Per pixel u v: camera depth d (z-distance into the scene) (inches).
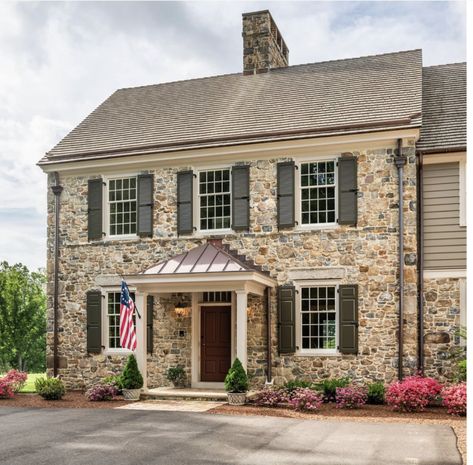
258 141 646.5
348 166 625.0
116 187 722.8
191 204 678.5
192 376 665.6
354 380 607.2
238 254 658.8
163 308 685.9
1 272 1131.9
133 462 346.9
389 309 604.1
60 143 771.4
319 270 628.7
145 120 772.6
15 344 1098.1
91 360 705.6
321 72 764.6
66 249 729.0
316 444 388.8
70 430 442.0
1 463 348.5
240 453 364.8
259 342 641.0
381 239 612.4
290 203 641.6
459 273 600.7
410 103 643.5
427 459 346.6
